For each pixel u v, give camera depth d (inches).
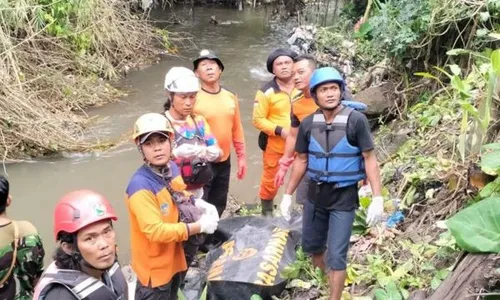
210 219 124.4
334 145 123.0
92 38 382.3
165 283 125.4
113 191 227.3
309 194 130.0
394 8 247.3
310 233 135.0
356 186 127.3
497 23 209.0
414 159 183.5
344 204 125.9
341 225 125.8
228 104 169.9
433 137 187.8
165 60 424.5
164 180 120.1
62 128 285.7
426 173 165.5
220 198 178.4
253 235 159.5
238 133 181.2
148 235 117.1
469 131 154.6
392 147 211.3
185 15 611.5
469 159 146.4
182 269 131.1
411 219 156.2
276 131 177.3
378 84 258.4
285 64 176.1
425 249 136.6
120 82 371.2
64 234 83.2
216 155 153.3
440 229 141.3
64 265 84.1
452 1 214.2
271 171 184.5
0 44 313.3
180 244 128.6
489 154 109.5
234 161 248.8
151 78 382.0
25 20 341.4
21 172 244.7
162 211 119.5
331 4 550.3
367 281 137.5
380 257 142.4
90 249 82.5
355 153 123.4
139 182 117.6
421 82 238.5
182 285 154.0
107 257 83.8
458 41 223.9
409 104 234.4
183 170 147.6
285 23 570.3
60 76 335.6
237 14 627.8
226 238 166.2
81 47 371.2
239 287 140.1
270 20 590.9
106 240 84.0
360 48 330.6
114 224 200.4
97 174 243.0
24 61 327.0
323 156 124.3
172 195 121.4
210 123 166.6
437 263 130.1
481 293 89.6
